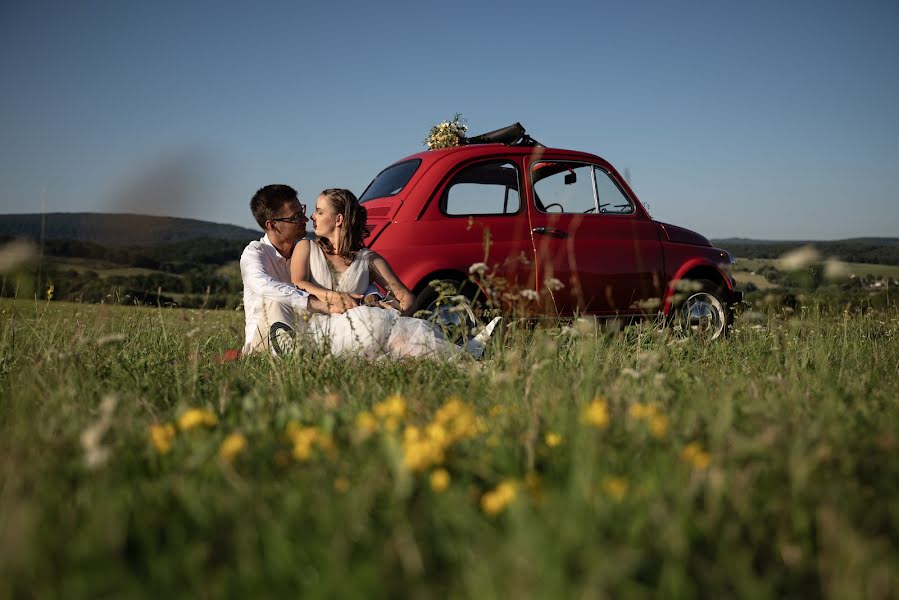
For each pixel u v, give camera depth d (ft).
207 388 11.21
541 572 4.36
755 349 15.80
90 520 5.39
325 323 14.74
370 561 4.90
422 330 14.85
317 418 8.59
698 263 22.11
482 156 19.72
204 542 5.17
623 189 21.98
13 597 4.46
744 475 5.92
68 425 8.21
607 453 6.67
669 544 4.93
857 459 6.84
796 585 4.85
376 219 18.94
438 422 7.52
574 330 12.97
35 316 15.70
